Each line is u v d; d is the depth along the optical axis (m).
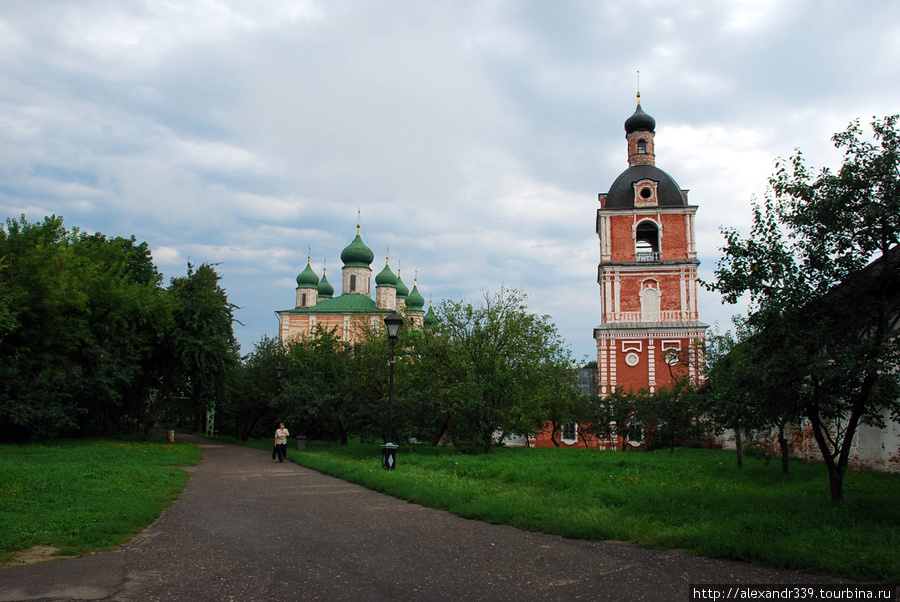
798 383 11.48
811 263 11.48
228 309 38.41
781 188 11.78
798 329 11.30
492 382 30.50
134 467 18.91
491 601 6.72
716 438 39.69
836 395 11.39
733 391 12.94
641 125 51.28
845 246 11.28
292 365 45.28
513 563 8.30
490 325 31.94
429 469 20.98
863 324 11.83
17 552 8.66
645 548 9.23
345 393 35.34
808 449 24.81
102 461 21.11
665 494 13.47
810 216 11.33
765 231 11.88
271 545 9.27
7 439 29.08
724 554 8.64
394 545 9.31
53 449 25.44
